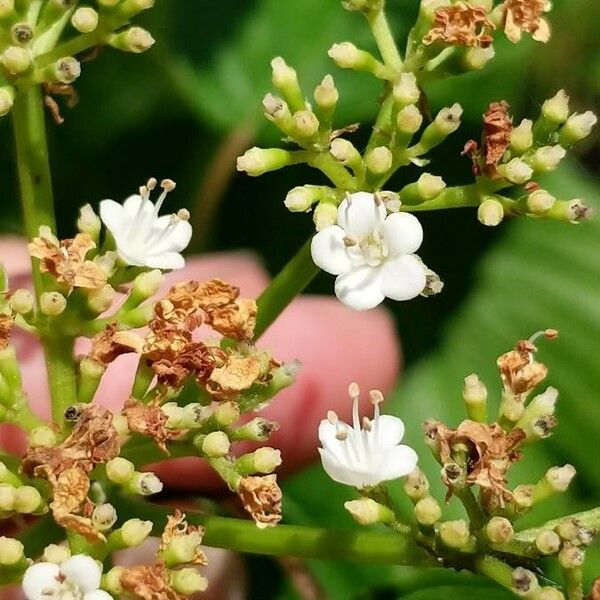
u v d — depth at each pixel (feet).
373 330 0.65
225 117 0.62
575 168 0.65
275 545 0.49
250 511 0.48
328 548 0.49
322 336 0.65
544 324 0.64
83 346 0.62
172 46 0.62
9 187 0.64
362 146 0.63
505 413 0.48
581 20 0.63
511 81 0.63
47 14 0.49
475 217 0.65
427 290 0.48
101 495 0.48
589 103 0.64
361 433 0.48
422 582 0.58
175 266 0.50
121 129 0.64
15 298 0.48
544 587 0.47
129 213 0.50
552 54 0.63
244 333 0.49
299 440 0.64
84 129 0.64
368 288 0.48
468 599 0.56
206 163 0.64
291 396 0.64
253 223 0.65
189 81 0.62
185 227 0.51
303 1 0.63
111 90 0.64
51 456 0.47
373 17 0.50
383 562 0.49
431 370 0.64
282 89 0.49
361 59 0.50
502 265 0.65
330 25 0.63
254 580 0.62
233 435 0.49
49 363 0.50
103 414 0.47
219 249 0.65
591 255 0.64
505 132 0.48
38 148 0.50
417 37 0.49
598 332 0.63
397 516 0.49
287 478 0.63
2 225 0.64
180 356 0.48
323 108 0.49
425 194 0.48
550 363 0.63
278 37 0.63
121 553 0.61
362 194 0.48
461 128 0.64
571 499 0.60
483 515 0.48
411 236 0.48
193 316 0.48
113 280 0.50
